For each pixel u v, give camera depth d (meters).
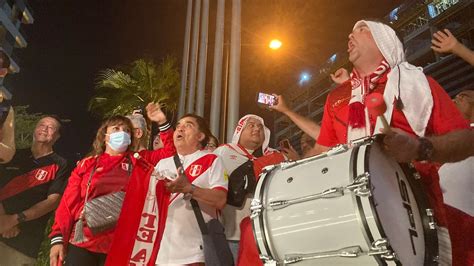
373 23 2.43
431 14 36.88
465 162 2.50
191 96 7.41
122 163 3.62
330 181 1.78
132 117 5.02
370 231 1.61
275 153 3.77
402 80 2.21
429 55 35.88
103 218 3.30
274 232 1.93
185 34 7.88
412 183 1.91
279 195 1.96
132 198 3.08
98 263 3.31
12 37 46.38
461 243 2.13
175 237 3.07
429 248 1.81
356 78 2.47
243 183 3.60
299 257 1.84
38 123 4.41
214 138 4.65
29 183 4.19
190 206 3.16
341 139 2.49
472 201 2.44
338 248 1.72
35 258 4.18
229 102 6.83
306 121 3.29
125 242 2.95
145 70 16.84
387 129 1.70
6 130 4.20
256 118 4.49
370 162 1.72
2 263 4.03
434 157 1.74
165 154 3.84
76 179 3.54
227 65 7.58
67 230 3.35
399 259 1.61
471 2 32.34
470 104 3.34
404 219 1.75
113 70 17.19
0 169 4.21
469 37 33.69
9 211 4.08
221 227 3.05
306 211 1.82
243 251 2.54
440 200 1.98
